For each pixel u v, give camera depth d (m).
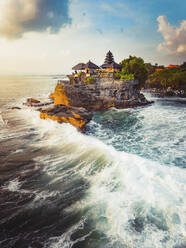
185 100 47.97
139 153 15.42
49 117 24.98
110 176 11.48
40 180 11.37
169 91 57.16
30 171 12.50
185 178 10.63
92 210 8.61
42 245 6.91
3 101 46.88
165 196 9.10
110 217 8.12
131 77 43.06
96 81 42.97
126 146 17.20
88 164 13.38
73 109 26.92
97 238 7.10
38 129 22.83
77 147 16.61
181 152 15.39
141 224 7.64
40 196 9.77
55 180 11.34
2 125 24.77
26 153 15.58
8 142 18.19
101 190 10.12
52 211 8.62
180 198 8.91
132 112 34.34
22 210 8.70
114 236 7.15
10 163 13.70
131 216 8.09
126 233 7.23
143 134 20.83
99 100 40.12
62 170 12.62
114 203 8.98
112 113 34.31
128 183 10.50
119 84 40.19
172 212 8.12
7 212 8.57
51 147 16.89
